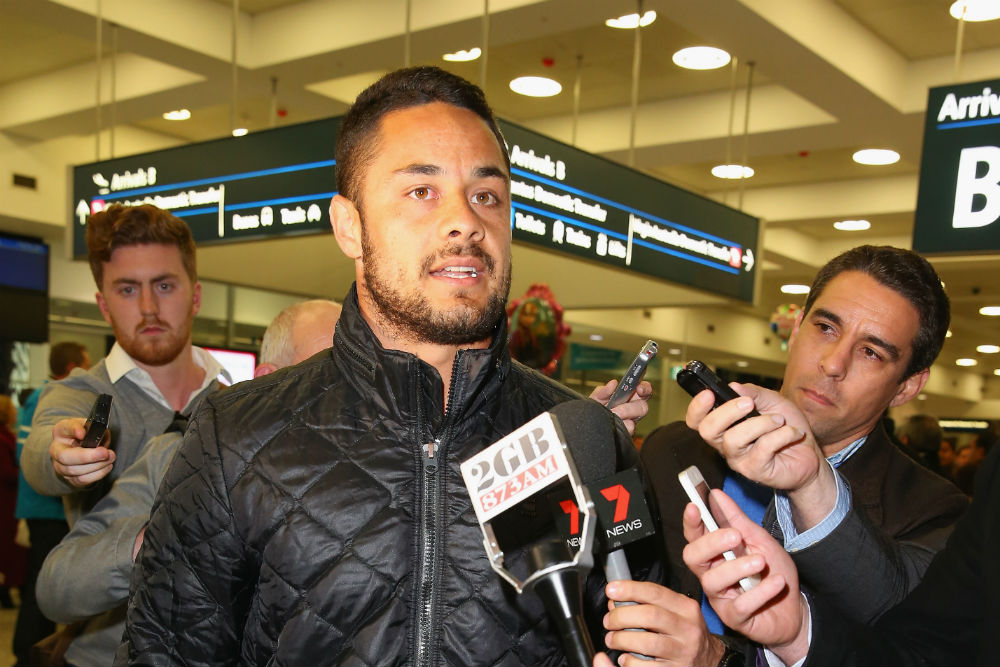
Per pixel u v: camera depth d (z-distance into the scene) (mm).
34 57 6121
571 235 3480
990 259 9141
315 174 3299
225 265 4457
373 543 1039
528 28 4457
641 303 5117
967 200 2877
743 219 4270
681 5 4160
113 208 2023
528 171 3301
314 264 4449
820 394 1592
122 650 1149
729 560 926
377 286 1084
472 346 1123
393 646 1016
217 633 1082
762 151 6465
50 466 1698
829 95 5293
